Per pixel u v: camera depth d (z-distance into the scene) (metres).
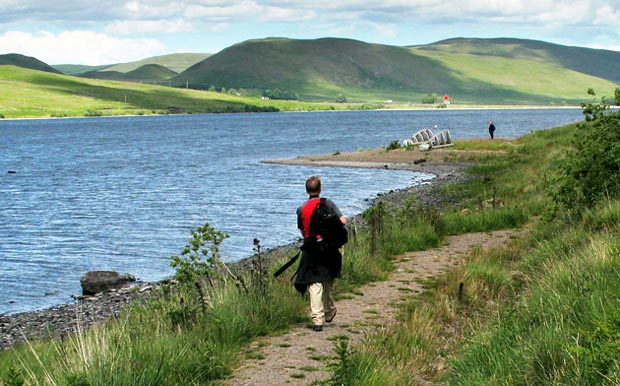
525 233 15.37
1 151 82.81
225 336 7.73
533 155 42.94
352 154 57.53
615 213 11.23
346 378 5.87
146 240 23.44
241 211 29.48
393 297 10.12
